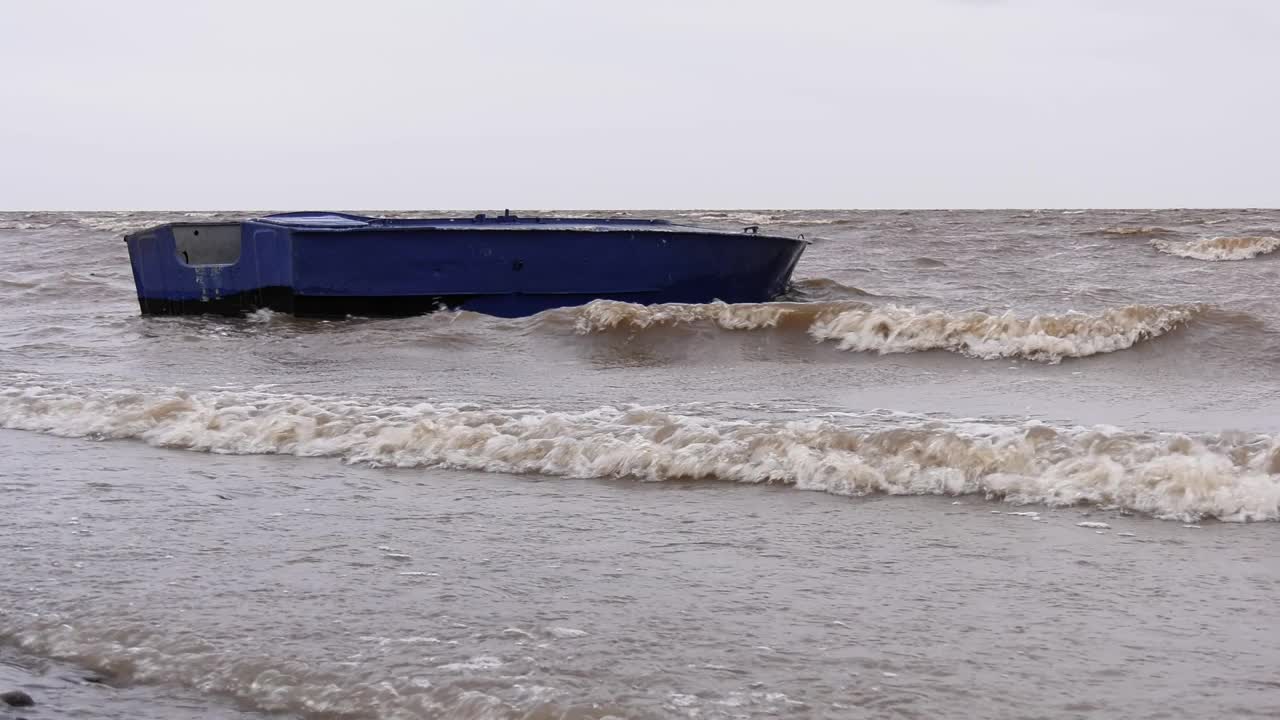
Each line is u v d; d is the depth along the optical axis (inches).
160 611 184.4
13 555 216.4
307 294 606.2
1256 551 208.4
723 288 629.3
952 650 166.1
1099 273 895.1
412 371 462.3
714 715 144.8
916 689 152.7
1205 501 233.5
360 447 306.5
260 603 187.5
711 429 295.4
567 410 349.1
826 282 749.9
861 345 501.7
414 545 220.7
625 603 186.4
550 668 159.3
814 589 193.0
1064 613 180.4
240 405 354.9
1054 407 363.9
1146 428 319.6
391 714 149.1
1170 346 469.7
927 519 234.5
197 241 631.8
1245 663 160.4
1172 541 215.8
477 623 177.2
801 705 147.8
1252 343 468.1
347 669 160.9
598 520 237.9
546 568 205.5
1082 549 212.5
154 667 165.6
